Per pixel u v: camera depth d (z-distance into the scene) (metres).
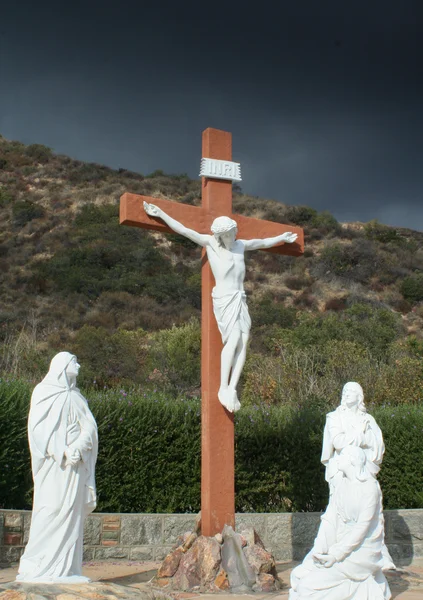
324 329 30.55
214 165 7.99
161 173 59.00
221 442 7.37
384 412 11.02
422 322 38.28
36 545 5.96
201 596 6.38
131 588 6.08
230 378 7.57
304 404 12.30
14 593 5.32
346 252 44.72
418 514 9.30
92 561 8.39
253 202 53.44
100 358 26.02
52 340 29.28
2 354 20.72
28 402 9.23
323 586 5.52
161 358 25.73
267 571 6.87
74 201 49.16
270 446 10.10
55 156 57.09
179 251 43.59
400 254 46.81
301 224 50.62
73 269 38.78
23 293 36.31
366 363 20.70
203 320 7.71
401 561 9.12
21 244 42.69
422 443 10.32
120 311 35.25
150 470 9.52
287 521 9.02
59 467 6.08
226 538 7.00
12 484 8.75
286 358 21.59
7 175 53.03
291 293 40.53
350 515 5.73
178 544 7.24
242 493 9.84
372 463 6.02
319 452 10.15
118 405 9.63
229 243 7.62
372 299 39.97
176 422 9.83
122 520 8.61
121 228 44.12
